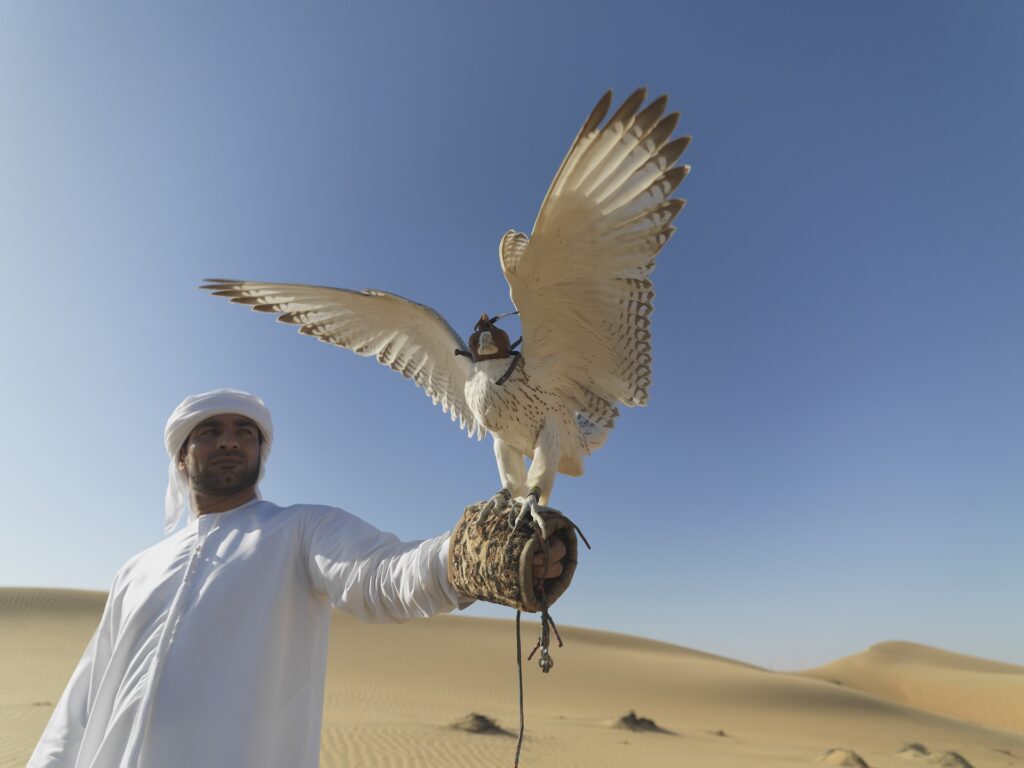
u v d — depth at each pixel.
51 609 40.69
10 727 14.31
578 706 29.97
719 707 35.03
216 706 2.14
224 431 2.72
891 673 69.88
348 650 37.50
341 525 2.41
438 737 16.70
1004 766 26.58
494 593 1.85
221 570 2.35
